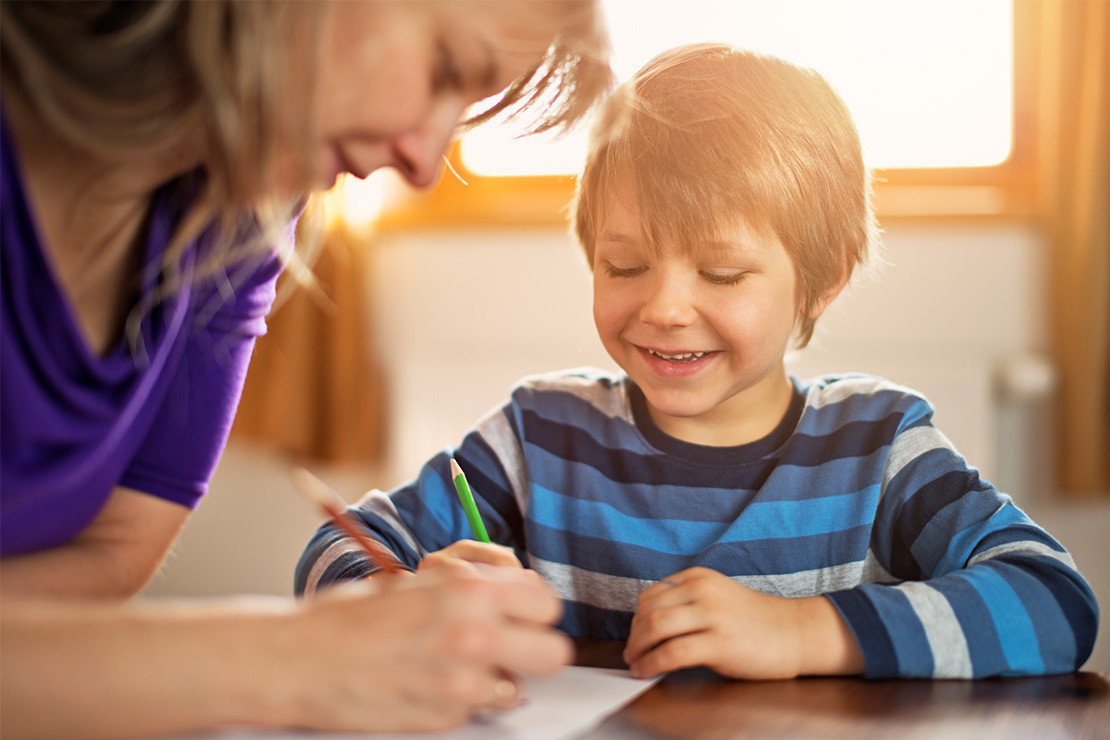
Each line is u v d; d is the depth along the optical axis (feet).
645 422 3.23
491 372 8.23
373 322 8.71
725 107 2.89
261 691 1.65
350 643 1.70
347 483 8.71
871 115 7.93
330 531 2.98
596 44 2.21
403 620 1.73
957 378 7.25
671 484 3.15
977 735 1.89
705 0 7.87
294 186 1.99
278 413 8.32
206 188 2.14
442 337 8.62
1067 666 2.32
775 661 2.23
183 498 2.72
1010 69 7.73
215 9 1.76
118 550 2.60
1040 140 7.43
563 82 2.32
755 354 2.87
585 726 1.91
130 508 2.65
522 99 2.38
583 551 3.19
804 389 3.26
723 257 2.81
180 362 2.68
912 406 3.10
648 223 2.83
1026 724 1.95
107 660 1.60
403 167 2.09
